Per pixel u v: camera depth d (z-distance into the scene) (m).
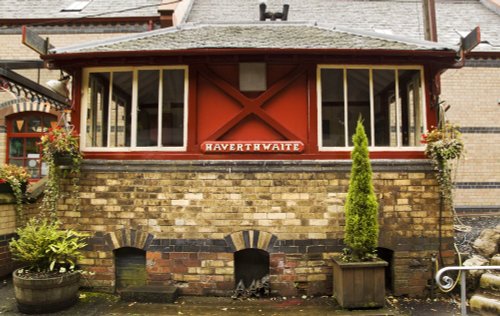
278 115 6.27
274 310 5.39
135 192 6.10
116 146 6.41
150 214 6.07
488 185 10.99
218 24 7.90
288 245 5.97
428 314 5.30
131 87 6.39
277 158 6.12
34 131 10.97
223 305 5.61
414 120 6.43
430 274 5.99
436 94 6.31
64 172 6.18
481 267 4.37
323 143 6.25
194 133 6.20
